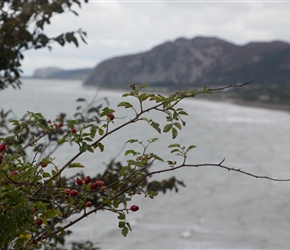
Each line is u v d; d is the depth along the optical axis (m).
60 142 3.48
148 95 3.45
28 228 3.31
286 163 113.00
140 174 3.68
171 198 72.25
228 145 145.38
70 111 194.12
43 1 5.59
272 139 168.12
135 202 68.31
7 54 5.72
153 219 60.69
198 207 67.88
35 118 3.81
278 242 52.94
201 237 54.09
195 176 91.62
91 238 49.59
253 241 52.66
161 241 52.19
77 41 5.78
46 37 5.70
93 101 6.64
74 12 5.69
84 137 3.51
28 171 3.60
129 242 50.41
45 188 3.72
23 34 5.72
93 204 5.49
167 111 3.44
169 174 88.12
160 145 132.75
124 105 3.49
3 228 3.23
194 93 3.39
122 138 141.25
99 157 85.31
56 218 4.37
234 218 62.81
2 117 6.36
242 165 108.44
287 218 63.28
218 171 99.12
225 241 52.97
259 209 68.00
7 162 3.46
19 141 5.95
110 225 55.06
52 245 3.56
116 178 6.33
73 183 5.85
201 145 141.50
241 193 78.69
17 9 5.60
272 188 83.38
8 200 3.24
